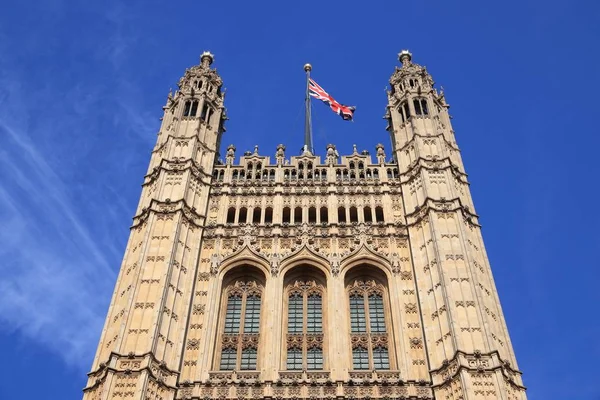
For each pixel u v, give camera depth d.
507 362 36.03
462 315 37.59
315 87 64.44
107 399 33.53
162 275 40.28
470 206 46.59
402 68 58.59
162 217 44.50
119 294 40.88
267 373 37.16
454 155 50.75
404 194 47.31
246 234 45.16
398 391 36.06
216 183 49.22
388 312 41.66
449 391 34.81
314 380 36.94
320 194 48.31
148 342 36.38
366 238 44.78
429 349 37.41
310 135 59.78
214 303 41.22
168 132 51.81
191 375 37.28
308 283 43.66
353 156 51.25
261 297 42.84
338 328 39.41
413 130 51.25
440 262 40.41
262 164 50.84
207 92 56.12
